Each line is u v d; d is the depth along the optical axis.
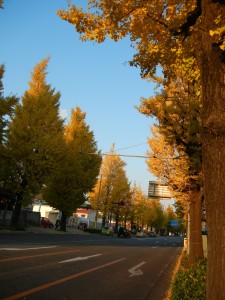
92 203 49.69
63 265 10.22
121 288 7.98
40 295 6.18
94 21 5.95
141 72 6.41
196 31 5.02
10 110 19.97
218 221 2.88
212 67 3.26
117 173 49.72
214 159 3.02
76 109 36.62
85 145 34.84
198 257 10.27
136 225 83.19
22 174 24.94
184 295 3.97
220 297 2.72
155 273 11.64
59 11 6.00
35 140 24.89
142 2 5.18
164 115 9.06
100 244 22.30
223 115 3.04
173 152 13.02
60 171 30.89
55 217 50.91
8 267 8.62
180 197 13.49
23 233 23.42
